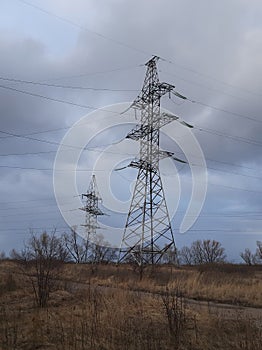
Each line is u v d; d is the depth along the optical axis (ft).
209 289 84.99
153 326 36.58
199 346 31.91
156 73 144.25
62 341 30.73
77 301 53.83
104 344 30.40
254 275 157.99
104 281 101.76
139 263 131.44
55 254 57.06
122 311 41.47
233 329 37.35
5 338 31.53
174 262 145.28
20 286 69.56
